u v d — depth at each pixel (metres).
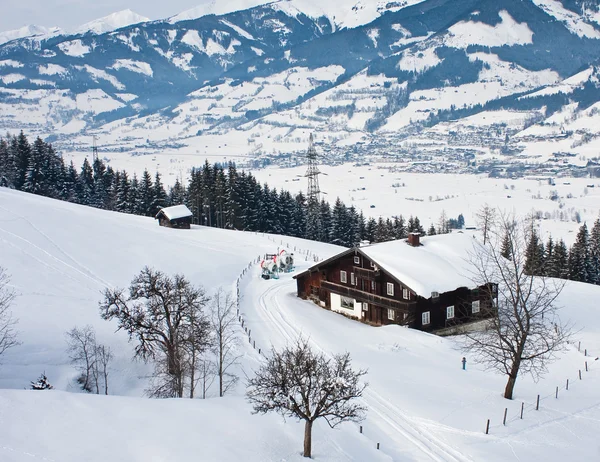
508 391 41.22
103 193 156.00
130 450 28.02
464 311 62.88
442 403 40.09
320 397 33.44
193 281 76.56
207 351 51.81
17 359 47.97
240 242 106.56
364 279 65.69
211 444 29.83
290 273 87.62
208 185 137.38
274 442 31.83
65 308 60.28
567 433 35.78
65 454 26.66
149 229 107.25
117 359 50.97
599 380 44.91
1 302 55.28
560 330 57.81
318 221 139.50
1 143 154.00
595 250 113.56
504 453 33.25
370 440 35.16
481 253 67.25
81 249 83.94
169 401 35.56
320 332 58.75
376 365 47.62
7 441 26.94
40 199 116.81
